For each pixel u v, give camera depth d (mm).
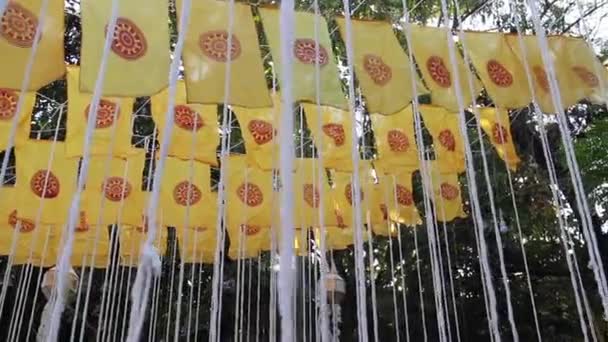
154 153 5602
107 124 4691
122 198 5723
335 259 9641
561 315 9625
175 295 9570
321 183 2223
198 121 4938
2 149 4254
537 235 9219
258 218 6113
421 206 9016
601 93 4188
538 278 9781
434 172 5484
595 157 7898
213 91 3344
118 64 3014
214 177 8047
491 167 8539
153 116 4859
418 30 4234
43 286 5449
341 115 5355
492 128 5395
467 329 9672
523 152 8312
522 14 6922
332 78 3631
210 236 6809
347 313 9570
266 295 9781
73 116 4637
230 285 9891
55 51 3053
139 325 1681
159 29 3195
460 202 5914
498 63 4281
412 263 9625
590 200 8102
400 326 9695
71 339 3676
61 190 5703
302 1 7176
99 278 9156
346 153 5246
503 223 8867
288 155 1677
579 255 9023
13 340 5637
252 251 6586
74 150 4578
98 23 3057
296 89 3516
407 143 5371
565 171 8227
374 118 5441
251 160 5121
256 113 5277
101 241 6691
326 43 3729
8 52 2963
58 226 6109
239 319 6223
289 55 1828
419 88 3971
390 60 3969
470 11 7168
